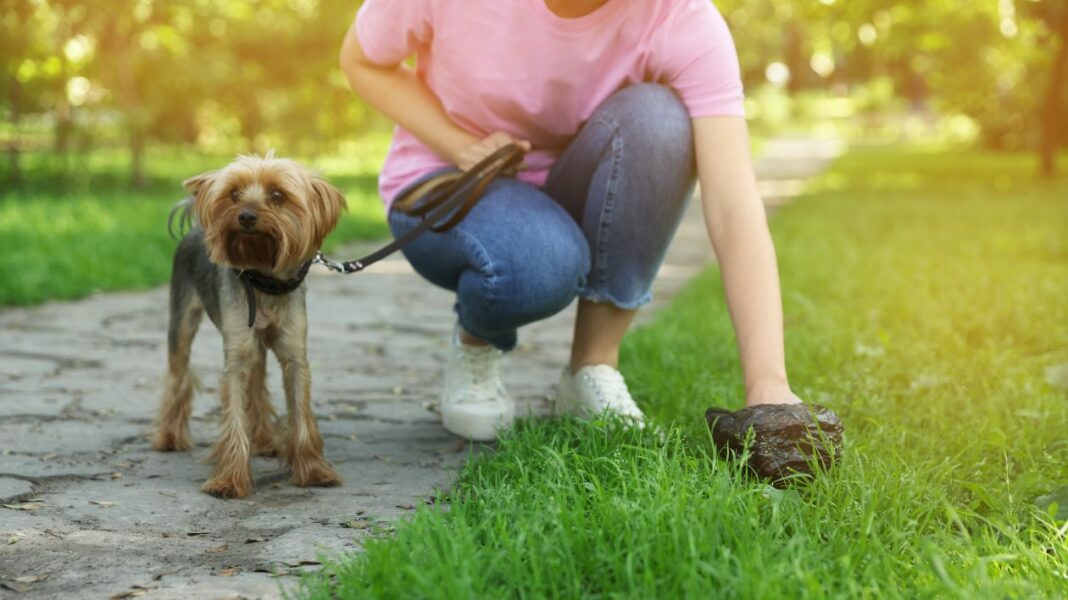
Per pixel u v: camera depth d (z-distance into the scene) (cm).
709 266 855
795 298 596
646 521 231
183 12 1514
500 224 333
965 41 2070
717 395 387
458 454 354
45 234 877
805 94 6034
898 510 254
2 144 1981
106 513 289
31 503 296
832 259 823
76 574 242
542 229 332
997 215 1228
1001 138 3044
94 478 324
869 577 216
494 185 345
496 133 347
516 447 317
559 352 557
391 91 358
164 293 746
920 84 5303
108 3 1351
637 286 357
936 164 2528
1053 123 1953
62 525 278
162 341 567
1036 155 2869
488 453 349
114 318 636
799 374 427
